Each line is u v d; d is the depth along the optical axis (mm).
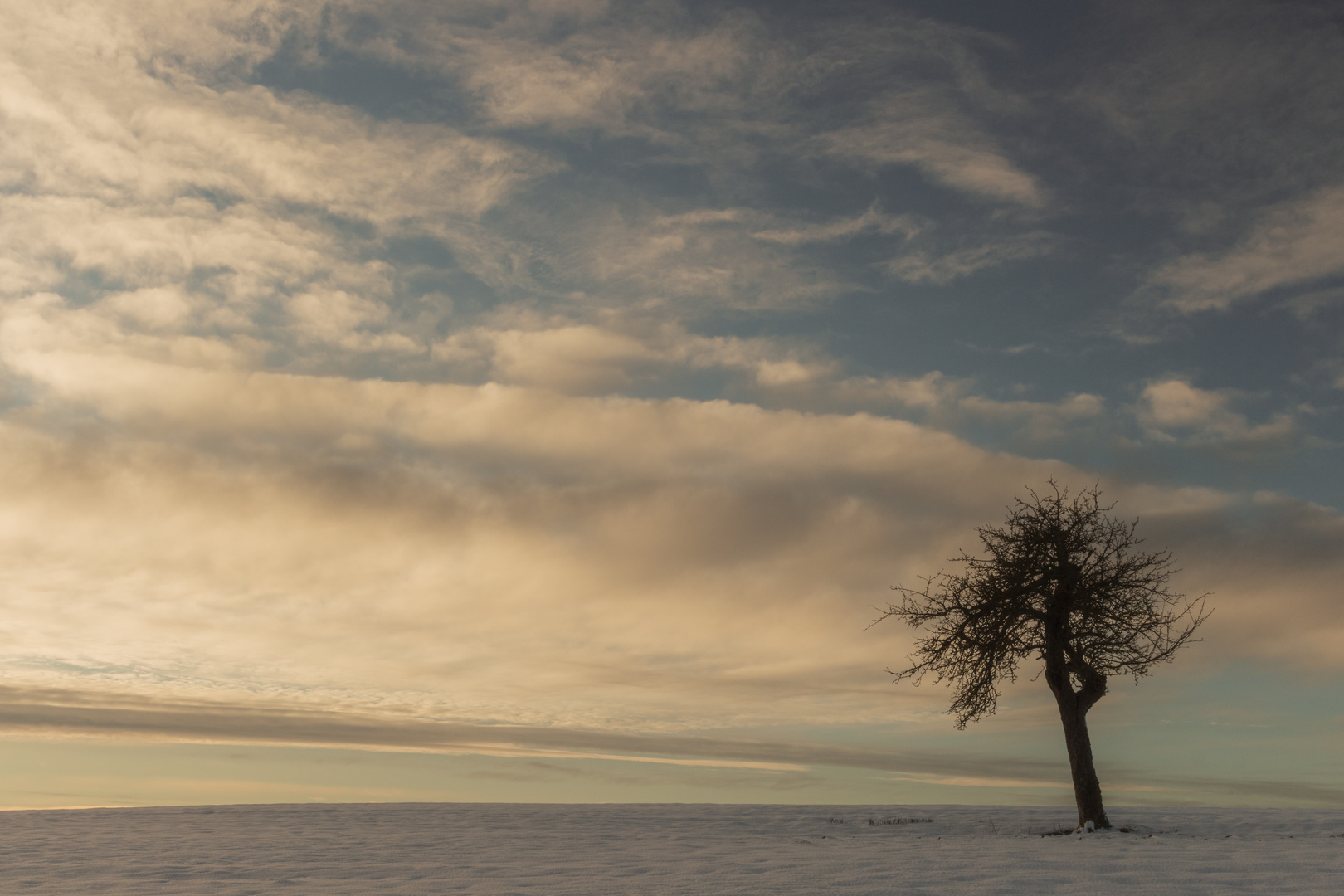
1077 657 26891
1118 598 27562
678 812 35062
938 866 17734
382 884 16922
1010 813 32844
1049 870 16797
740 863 19359
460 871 18906
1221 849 20391
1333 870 16250
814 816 33219
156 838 26938
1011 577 27703
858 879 16156
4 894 16312
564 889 15773
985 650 27844
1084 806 25906
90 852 23250
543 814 34719
